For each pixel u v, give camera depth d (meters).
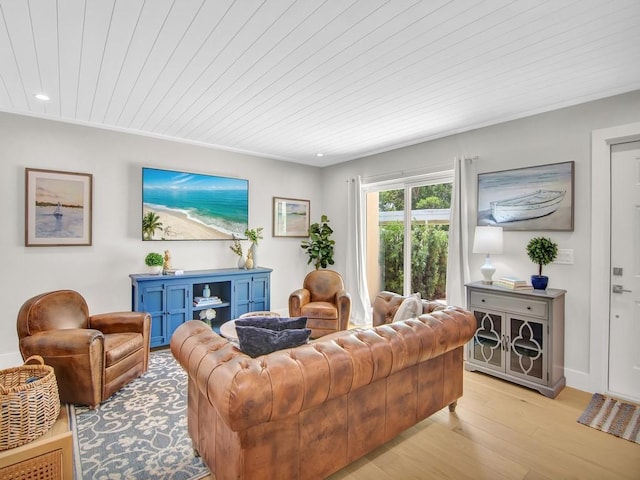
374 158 4.90
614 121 2.75
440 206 4.13
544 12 1.76
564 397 2.77
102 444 2.10
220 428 1.58
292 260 5.47
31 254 3.38
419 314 2.60
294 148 4.67
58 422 1.56
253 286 4.53
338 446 1.73
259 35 1.98
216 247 4.63
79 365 2.45
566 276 3.00
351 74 2.48
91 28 1.92
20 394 1.39
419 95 2.86
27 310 2.57
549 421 2.40
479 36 1.99
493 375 3.14
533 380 2.87
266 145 4.52
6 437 1.35
